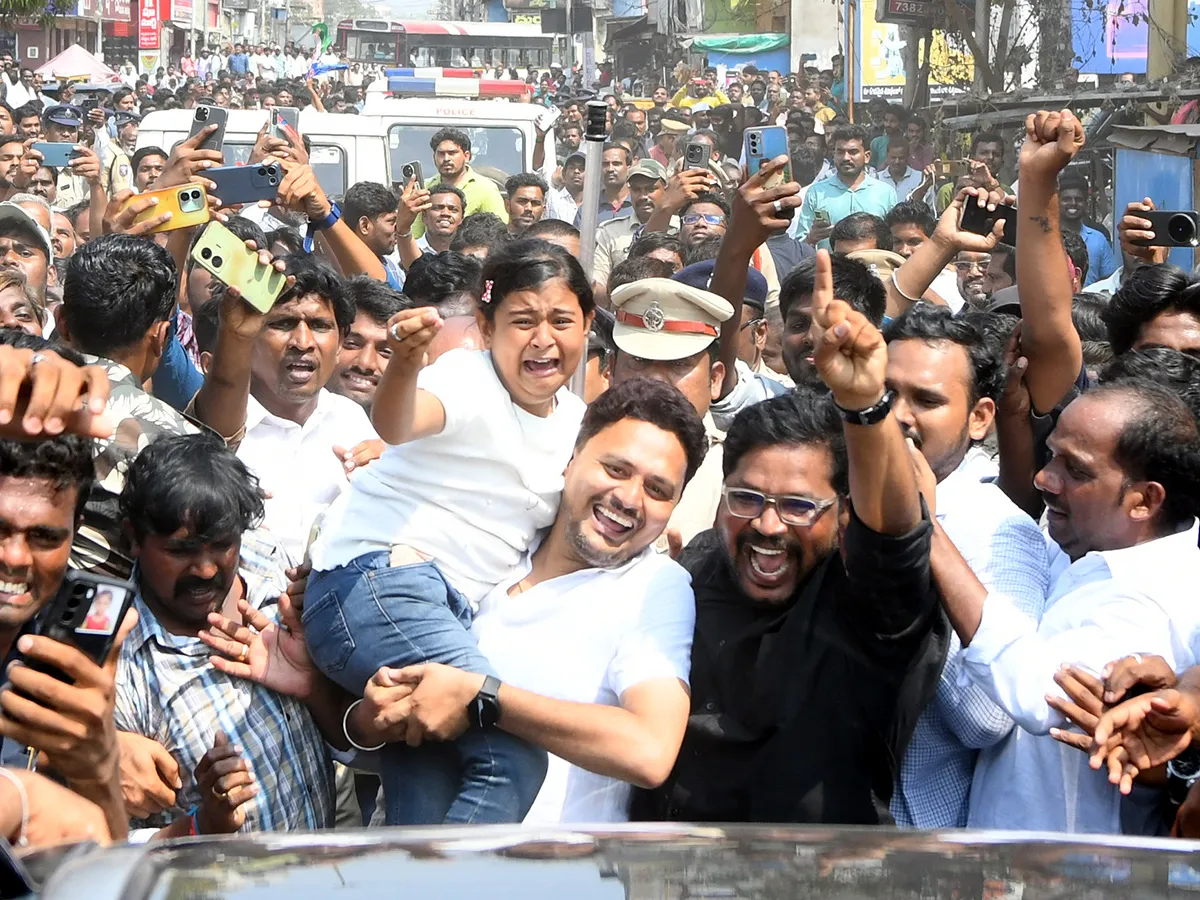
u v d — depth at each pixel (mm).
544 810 2883
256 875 1484
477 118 12344
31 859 1549
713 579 2924
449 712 2666
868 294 4414
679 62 35875
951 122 12289
